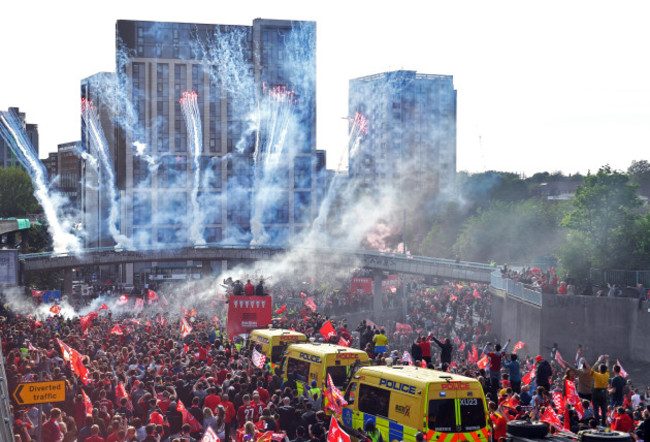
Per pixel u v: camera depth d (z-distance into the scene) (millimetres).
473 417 20938
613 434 18016
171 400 23094
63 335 39969
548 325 56781
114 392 25156
